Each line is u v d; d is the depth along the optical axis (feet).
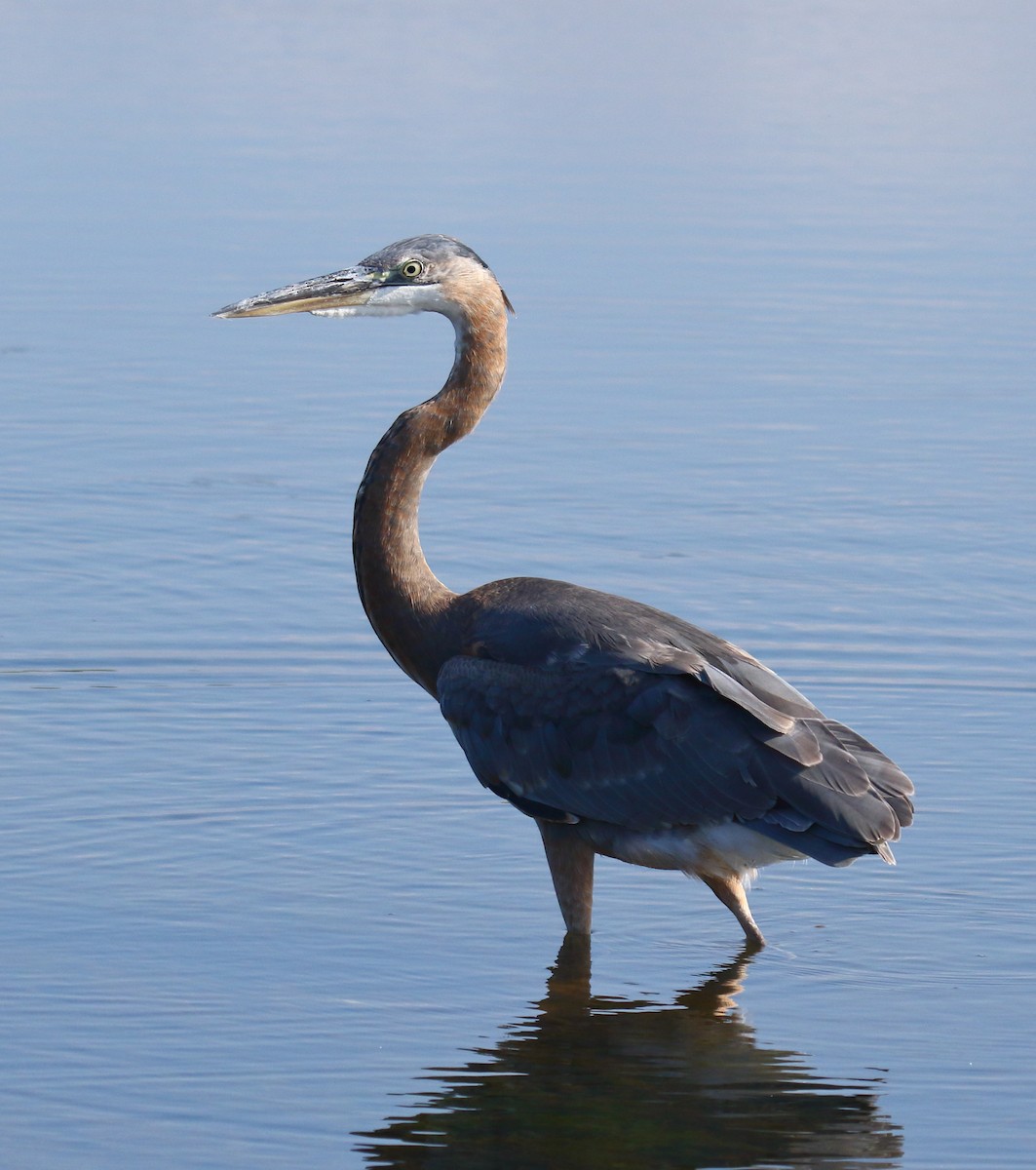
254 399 66.90
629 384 68.80
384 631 35.81
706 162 106.93
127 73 134.31
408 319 79.36
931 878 36.27
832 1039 30.04
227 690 44.65
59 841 36.65
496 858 36.86
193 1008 30.45
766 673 32.83
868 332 74.84
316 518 55.93
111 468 59.77
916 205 96.99
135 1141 26.53
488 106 123.54
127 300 77.46
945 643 47.34
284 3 175.63
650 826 32.40
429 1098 27.91
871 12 175.63
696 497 57.72
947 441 62.95
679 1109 27.68
